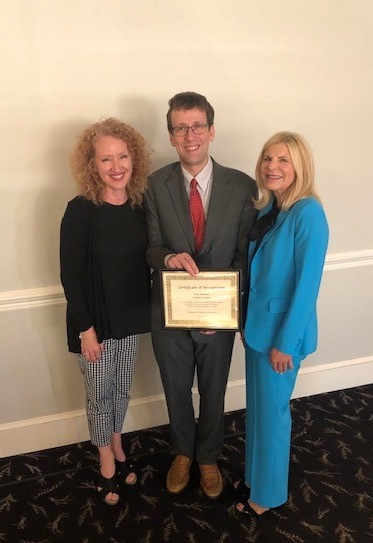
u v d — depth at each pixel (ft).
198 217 5.68
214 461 6.67
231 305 5.43
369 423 7.98
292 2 6.63
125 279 5.69
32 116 6.16
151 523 6.09
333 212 7.90
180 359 6.16
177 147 5.38
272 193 5.38
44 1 5.79
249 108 6.93
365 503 6.31
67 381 7.46
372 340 8.95
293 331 5.00
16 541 5.87
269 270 5.18
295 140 4.92
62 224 5.46
